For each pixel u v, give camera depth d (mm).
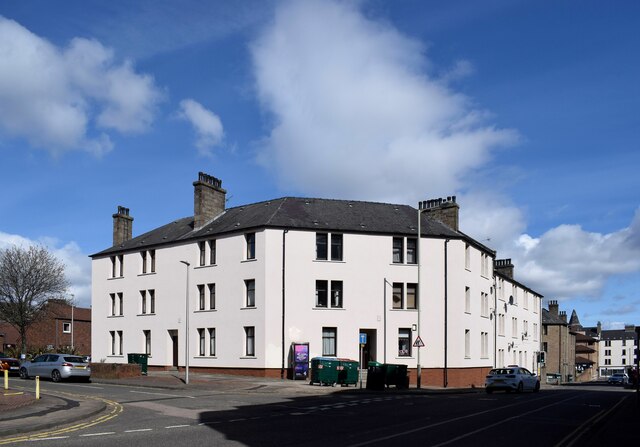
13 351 60750
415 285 43594
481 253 50250
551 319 83125
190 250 45969
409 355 42688
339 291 42094
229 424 17062
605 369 177625
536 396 32656
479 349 47812
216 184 48688
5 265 62781
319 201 45312
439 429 16422
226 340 42312
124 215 55219
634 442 14688
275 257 41094
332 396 29188
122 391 29125
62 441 13500
